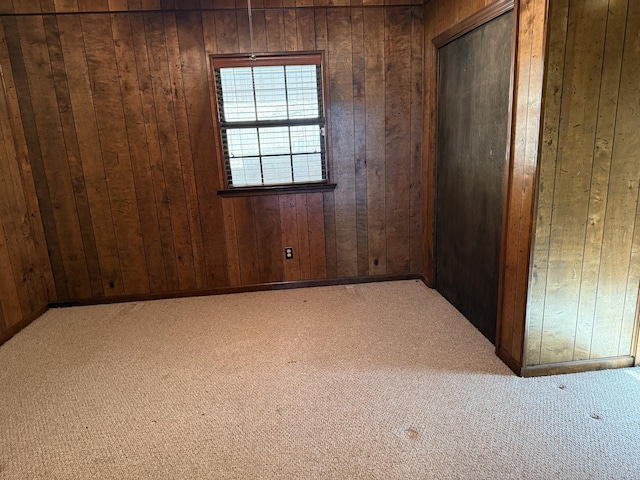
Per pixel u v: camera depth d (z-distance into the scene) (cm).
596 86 188
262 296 355
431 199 340
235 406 205
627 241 208
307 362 243
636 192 202
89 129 324
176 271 357
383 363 239
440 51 310
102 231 343
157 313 328
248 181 350
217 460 170
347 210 360
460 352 248
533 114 193
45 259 341
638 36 185
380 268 376
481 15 241
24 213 321
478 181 264
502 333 236
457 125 290
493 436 177
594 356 222
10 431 192
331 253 368
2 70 304
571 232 203
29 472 167
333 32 325
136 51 315
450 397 204
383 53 333
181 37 315
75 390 224
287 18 319
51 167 328
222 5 312
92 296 353
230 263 361
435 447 172
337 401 205
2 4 298
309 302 336
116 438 185
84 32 308
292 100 337
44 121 319
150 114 326
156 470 166
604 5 180
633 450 167
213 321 308
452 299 319
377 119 344
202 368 242
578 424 182
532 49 191
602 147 195
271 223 356
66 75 313
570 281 209
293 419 193
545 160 193
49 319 323
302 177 353
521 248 211
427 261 359
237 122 337
